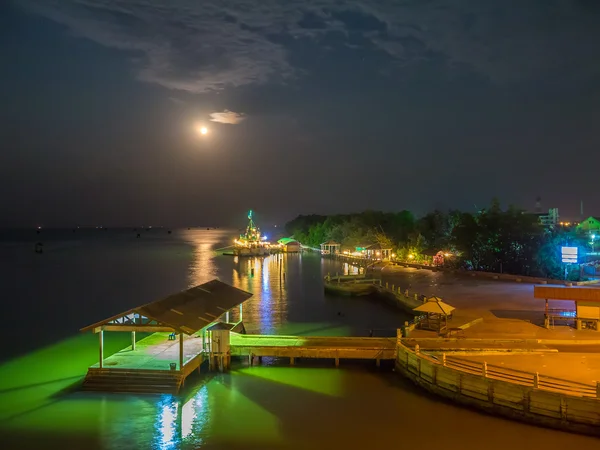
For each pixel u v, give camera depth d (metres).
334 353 32.97
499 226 79.69
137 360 31.59
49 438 24.17
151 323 29.73
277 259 138.75
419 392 28.89
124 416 26.44
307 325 48.09
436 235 108.69
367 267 91.75
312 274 97.44
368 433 24.17
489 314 43.56
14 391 30.62
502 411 24.80
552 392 23.28
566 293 37.12
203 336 33.84
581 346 32.09
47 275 101.12
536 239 75.38
